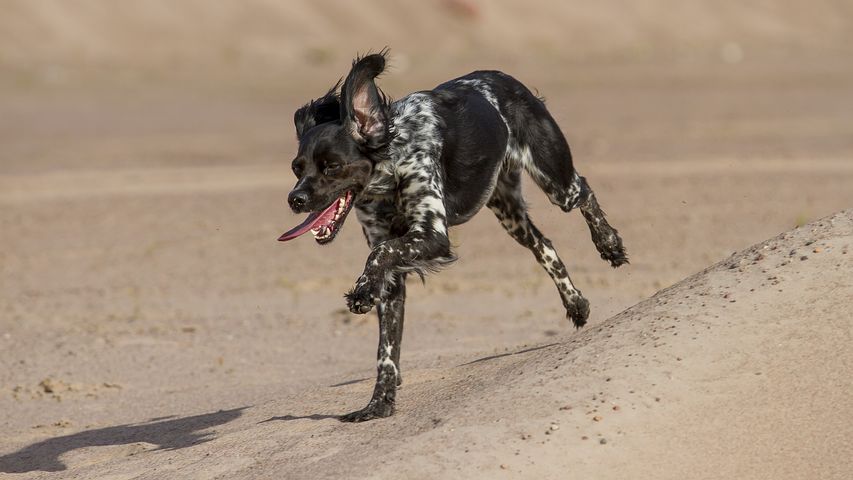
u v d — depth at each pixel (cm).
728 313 1712
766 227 4638
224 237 5009
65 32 19200
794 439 1495
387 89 12850
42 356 3141
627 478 1452
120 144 8562
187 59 18188
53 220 5528
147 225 5344
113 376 2900
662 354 1652
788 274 1762
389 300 1914
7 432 2384
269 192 6122
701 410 1548
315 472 1572
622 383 1606
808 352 1612
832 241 1814
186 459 1830
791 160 6500
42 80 14238
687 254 4181
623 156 6956
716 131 8069
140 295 4006
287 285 4069
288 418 2019
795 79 12088
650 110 9706
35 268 4544
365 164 1894
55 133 9325
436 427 1616
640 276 3809
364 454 1593
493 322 3288
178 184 6500
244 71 16150
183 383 2788
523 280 3950
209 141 8675
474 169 2008
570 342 1836
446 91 2038
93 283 4241
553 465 1473
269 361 2992
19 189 6438
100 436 2233
